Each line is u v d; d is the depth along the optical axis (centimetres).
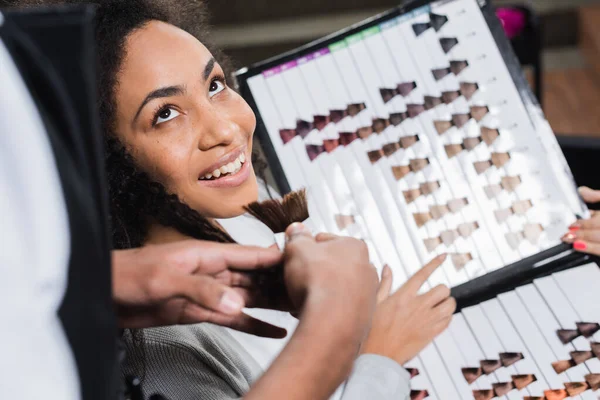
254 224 90
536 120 85
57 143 33
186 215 69
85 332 33
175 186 69
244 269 49
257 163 87
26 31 32
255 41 381
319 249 44
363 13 391
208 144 68
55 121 33
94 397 33
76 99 33
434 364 76
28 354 31
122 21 67
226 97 71
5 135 31
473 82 85
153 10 69
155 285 45
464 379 75
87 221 33
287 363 38
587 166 117
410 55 85
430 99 85
